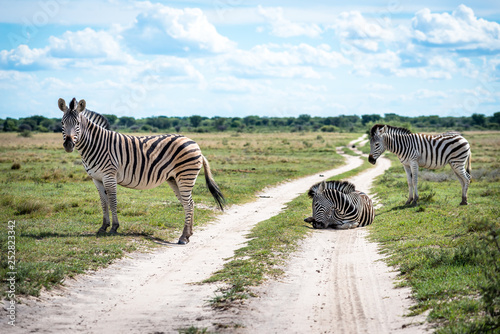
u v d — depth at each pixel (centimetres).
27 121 11481
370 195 1942
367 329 543
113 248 920
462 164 1387
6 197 1466
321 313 602
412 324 538
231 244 1064
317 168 3372
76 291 690
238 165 3466
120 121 13075
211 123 16725
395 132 1434
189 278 783
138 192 1839
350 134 11000
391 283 712
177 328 554
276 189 2269
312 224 1247
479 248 714
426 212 1259
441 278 661
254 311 604
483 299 529
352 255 920
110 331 548
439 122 13188
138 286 740
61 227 1104
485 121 12219
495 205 1272
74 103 979
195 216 1405
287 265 841
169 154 1089
